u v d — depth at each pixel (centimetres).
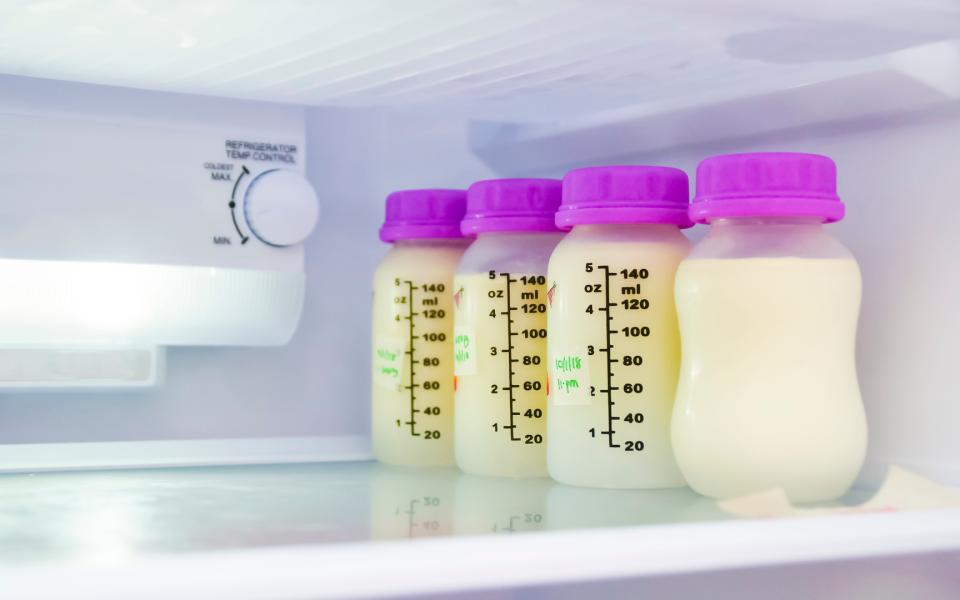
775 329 81
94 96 101
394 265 111
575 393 91
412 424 109
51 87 99
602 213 89
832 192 83
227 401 124
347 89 97
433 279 109
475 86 95
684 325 86
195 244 105
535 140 115
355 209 131
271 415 126
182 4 71
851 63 86
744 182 82
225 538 68
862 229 93
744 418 81
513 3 70
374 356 113
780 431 80
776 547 64
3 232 98
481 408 100
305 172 122
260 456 116
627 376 90
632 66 87
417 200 109
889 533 67
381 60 85
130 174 102
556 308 92
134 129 102
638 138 107
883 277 91
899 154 90
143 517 78
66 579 52
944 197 86
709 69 88
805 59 85
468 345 101
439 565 56
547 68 88
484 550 59
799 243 83
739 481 81
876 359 92
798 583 94
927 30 78
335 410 130
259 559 56
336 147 130
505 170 123
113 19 75
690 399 84
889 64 83
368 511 80
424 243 111
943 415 86
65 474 105
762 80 93
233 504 84
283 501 86
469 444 101
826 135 96
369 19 74
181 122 104
